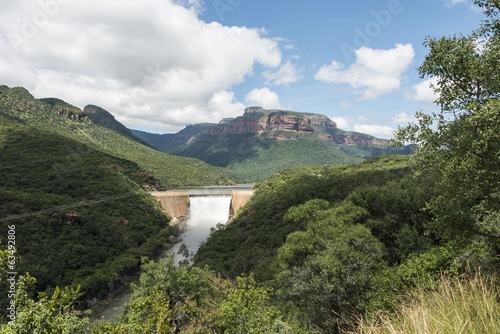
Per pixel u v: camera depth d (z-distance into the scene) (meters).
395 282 14.20
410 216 27.41
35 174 87.75
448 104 9.46
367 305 15.21
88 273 56.19
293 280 20.48
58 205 72.25
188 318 22.00
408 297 6.90
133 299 24.12
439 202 10.41
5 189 72.69
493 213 10.09
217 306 22.98
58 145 111.94
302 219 49.16
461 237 10.62
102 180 102.38
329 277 18.73
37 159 96.25
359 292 17.56
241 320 15.62
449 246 12.09
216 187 185.25
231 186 195.00
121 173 117.69
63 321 9.67
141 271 63.97
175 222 105.75
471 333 3.67
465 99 9.05
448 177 9.51
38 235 59.06
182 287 22.56
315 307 18.78
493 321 3.76
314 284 17.92
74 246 61.19
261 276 39.50
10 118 170.50
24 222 60.56
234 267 51.38
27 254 53.91
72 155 109.75
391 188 33.94
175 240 89.62
